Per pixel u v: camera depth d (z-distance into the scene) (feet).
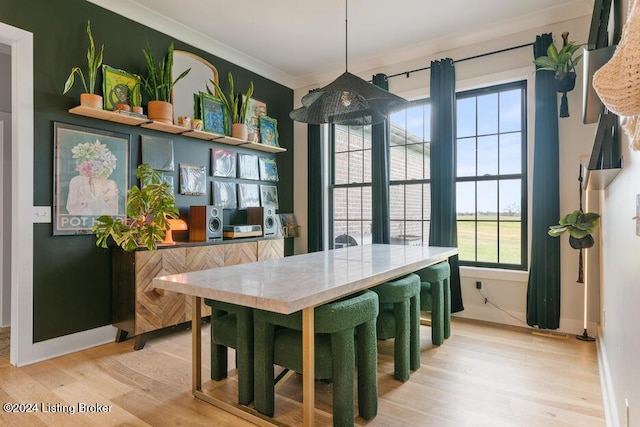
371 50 13.82
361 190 15.46
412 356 8.29
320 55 14.32
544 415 6.44
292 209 16.87
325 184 16.15
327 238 16.19
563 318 10.93
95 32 10.02
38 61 8.91
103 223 9.11
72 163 9.45
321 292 5.41
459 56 12.80
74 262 9.52
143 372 8.20
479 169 12.69
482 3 10.66
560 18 11.03
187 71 11.43
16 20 8.55
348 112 8.68
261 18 11.53
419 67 13.71
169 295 10.11
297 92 16.87
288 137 16.72
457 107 13.14
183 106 12.36
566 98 10.63
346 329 5.80
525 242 11.84
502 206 12.28
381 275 6.90
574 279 10.77
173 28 11.85
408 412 6.56
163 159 11.48
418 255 9.51
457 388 7.45
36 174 8.83
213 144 13.21
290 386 7.63
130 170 10.66
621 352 5.38
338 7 10.88
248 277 6.52
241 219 14.30
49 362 8.73
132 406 6.77
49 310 9.02
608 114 4.32
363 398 6.34
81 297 9.63
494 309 12.09
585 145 10.62
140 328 9.48
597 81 2.08
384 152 13.99
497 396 7.12
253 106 14.80
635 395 4.19
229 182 13.75
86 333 9.70
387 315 7.80
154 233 8.93
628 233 4.83
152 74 10.74
